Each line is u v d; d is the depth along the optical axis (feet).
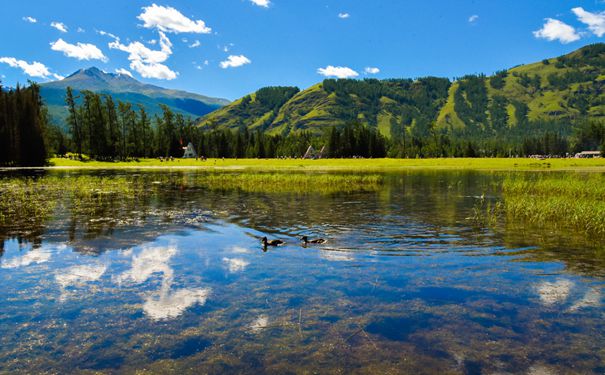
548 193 97.55
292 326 23.26
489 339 21.74
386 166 281.13
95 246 42.45
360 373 18.35
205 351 20.47
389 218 61.46
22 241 44.70
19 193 96.89
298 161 337.72
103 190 106.01
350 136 481.05
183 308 25.82
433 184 127.54
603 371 18.62
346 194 96.99
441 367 18.93
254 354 20.12
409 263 36.11
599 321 23.95
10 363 19.29
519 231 51.13
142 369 18.79
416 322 23.80
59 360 19.60
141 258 37.63
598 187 94.79
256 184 127.13
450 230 51.75
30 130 277.03
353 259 37.42
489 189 110.32
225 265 35.45
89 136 340.80
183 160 358.84
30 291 28.76
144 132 426.92
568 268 34.65
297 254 39.29
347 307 26.02
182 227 53.57
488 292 28.76
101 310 25.46
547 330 22.80
